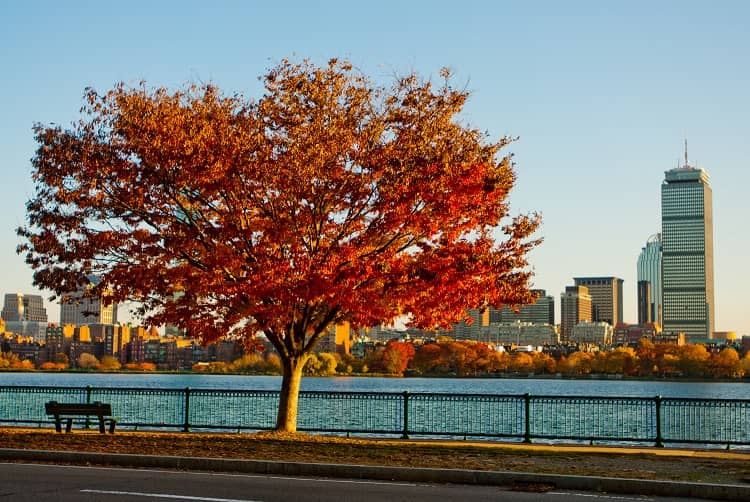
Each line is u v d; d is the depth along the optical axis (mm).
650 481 15992
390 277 24391
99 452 19875
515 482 16828
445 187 24359
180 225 25016
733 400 25672
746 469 18125
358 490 15781
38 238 25188
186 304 25312
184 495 14898
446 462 18688
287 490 15648
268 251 24047
